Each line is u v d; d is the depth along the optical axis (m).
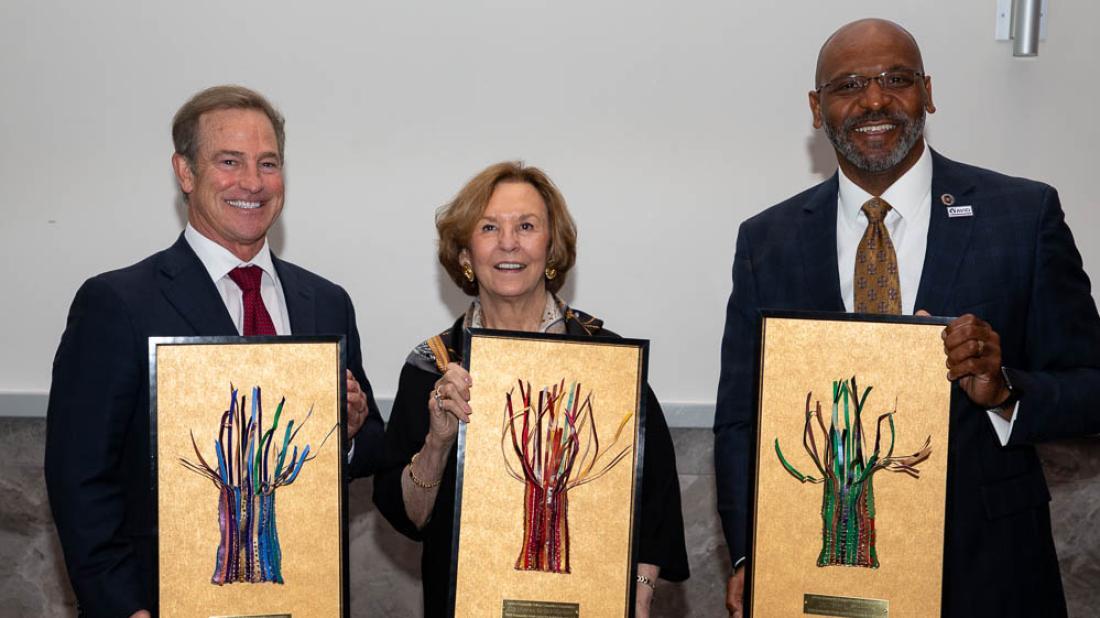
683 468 3.24
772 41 3.12
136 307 2.01
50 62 3.16
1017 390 1.84
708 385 3.22
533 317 2.14
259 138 2.12
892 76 1.98
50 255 3.20
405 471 2.09
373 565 3.27
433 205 3.19
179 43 3.15
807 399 1.87
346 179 3.19
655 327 3.21
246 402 1.87
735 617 2.04
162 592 1.83
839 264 2.06
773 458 1.88
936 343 1.84
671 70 3.14
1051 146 3.12
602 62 3.15
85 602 1.92
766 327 1.89
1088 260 3.14
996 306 1.94
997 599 1.90
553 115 3.17
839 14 3.11
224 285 2.14
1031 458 2.00
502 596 1.88
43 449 3.23
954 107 3.13
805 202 2.16
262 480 1.87
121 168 3.19
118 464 2.00
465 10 3.14
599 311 3.21
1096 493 3.20
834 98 2.03
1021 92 3.12
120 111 3.17
